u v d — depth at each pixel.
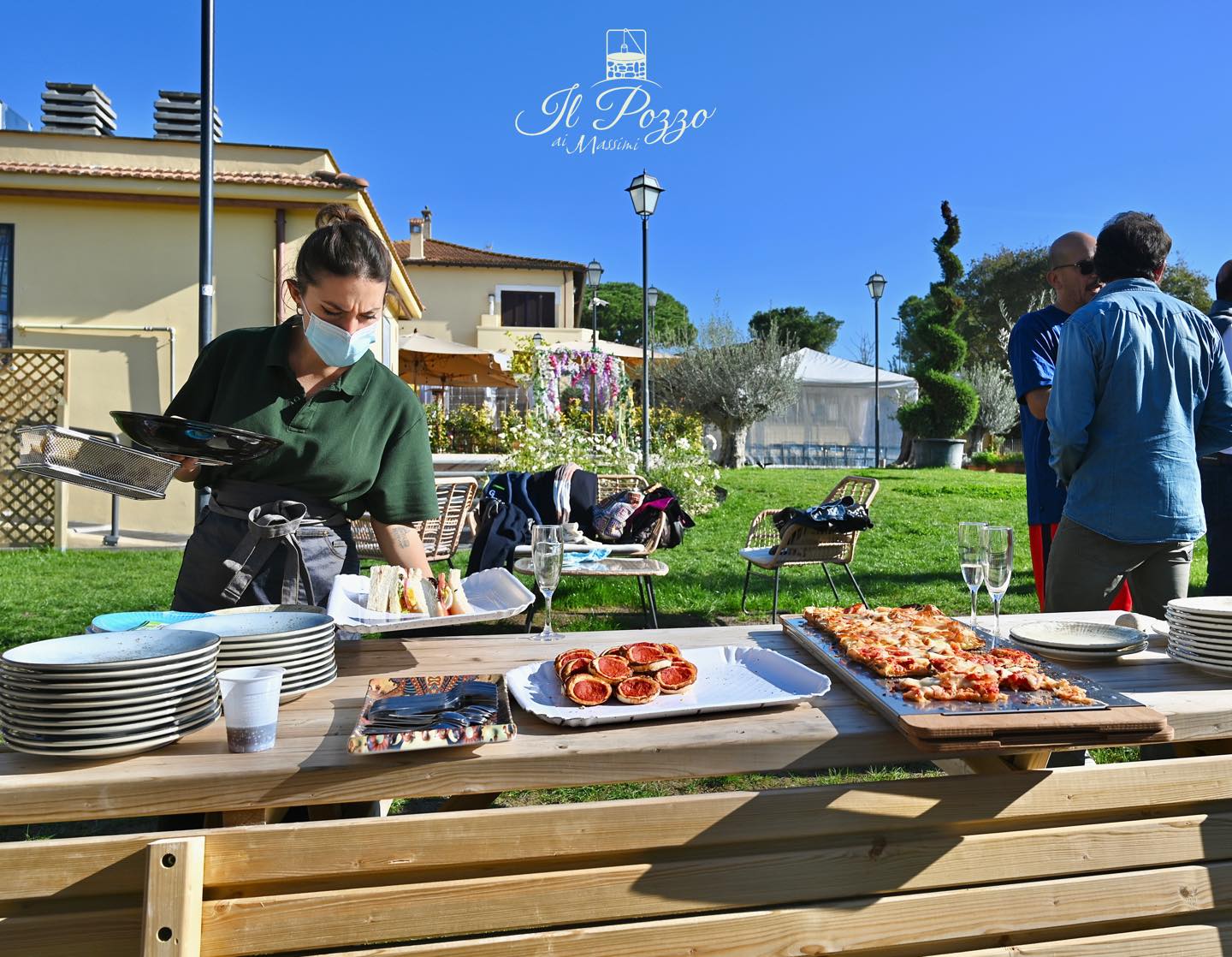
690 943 1.19
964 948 1.29
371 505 2.05
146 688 1.16
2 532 8.45
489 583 1.92
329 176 3.47
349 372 1.92
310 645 1.43
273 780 1.13
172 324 9.29
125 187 8.98
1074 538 2.48
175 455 1.70
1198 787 1.41
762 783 2.89
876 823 1.28
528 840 1.17
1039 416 2.90
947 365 18.89
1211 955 1.36
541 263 22.94
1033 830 1.33
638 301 49.00
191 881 1.06
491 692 1.37
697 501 9.93
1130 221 2.47
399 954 1.13
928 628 1.77
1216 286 3.70
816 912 1.23
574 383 12.69
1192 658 1.59
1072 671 1.55
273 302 9.30
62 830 2.59
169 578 6.60
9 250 9.19
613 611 5.41
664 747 1.21
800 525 4.78
